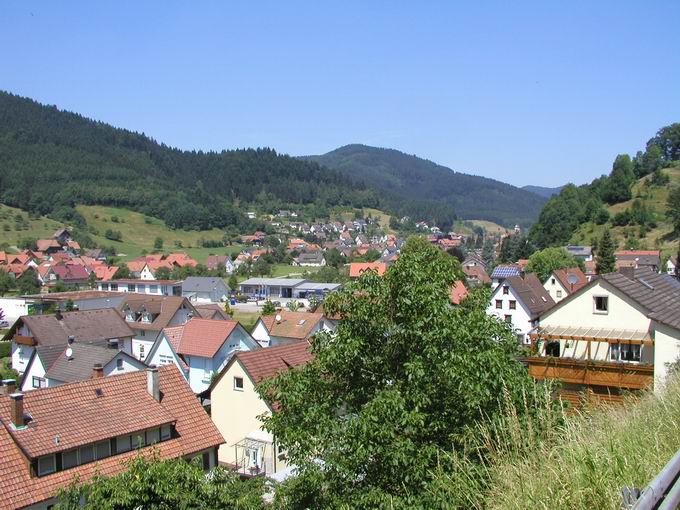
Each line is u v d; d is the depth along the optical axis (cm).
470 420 1020
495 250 19438
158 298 6094
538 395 1004
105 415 2191
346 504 962
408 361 1127
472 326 1153
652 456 564
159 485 1241
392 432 987
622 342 2539
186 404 2470
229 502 1307
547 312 2852
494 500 612
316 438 1088
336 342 1193
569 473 536
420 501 895
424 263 1231
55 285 10512
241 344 4209
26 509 1827
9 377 4347
